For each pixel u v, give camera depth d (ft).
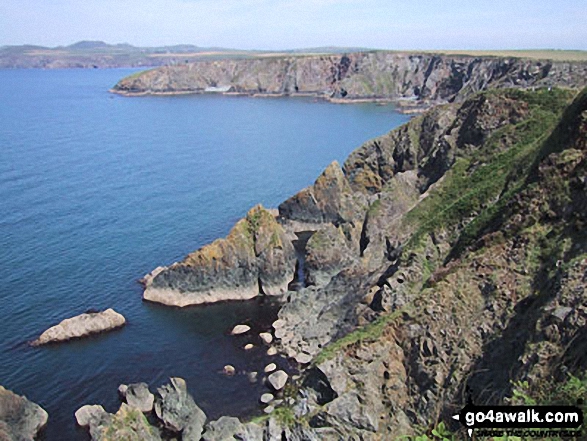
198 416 157.28
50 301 228.22
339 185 317.83
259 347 200.03
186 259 233.76
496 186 192.13
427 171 281.95
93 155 497.05
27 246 279.49
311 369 147.02
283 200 372.38
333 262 240.94
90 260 266.57
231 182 413.39
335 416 135.54
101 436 139.85
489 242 152.97
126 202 357.41
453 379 129.70
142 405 164.45
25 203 347.36
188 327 214.69
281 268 242.37
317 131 630.33
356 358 141.49
